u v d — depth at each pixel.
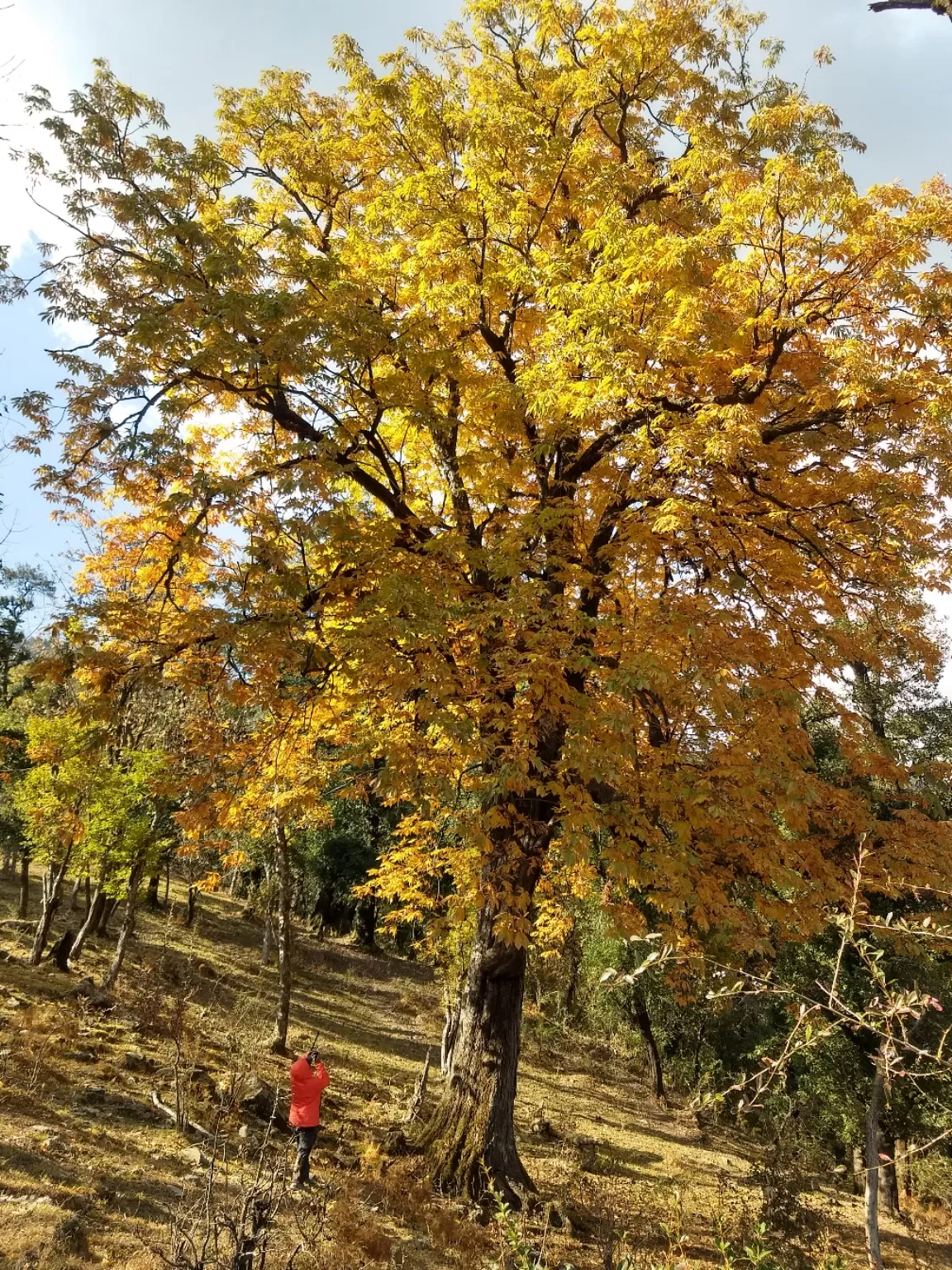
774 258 7.41
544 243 10.46
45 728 14.91
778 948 9.03
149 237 8.55
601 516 9.13
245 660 7.50
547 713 7.84
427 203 9.40
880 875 7.14
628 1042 24.22
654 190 10.59
